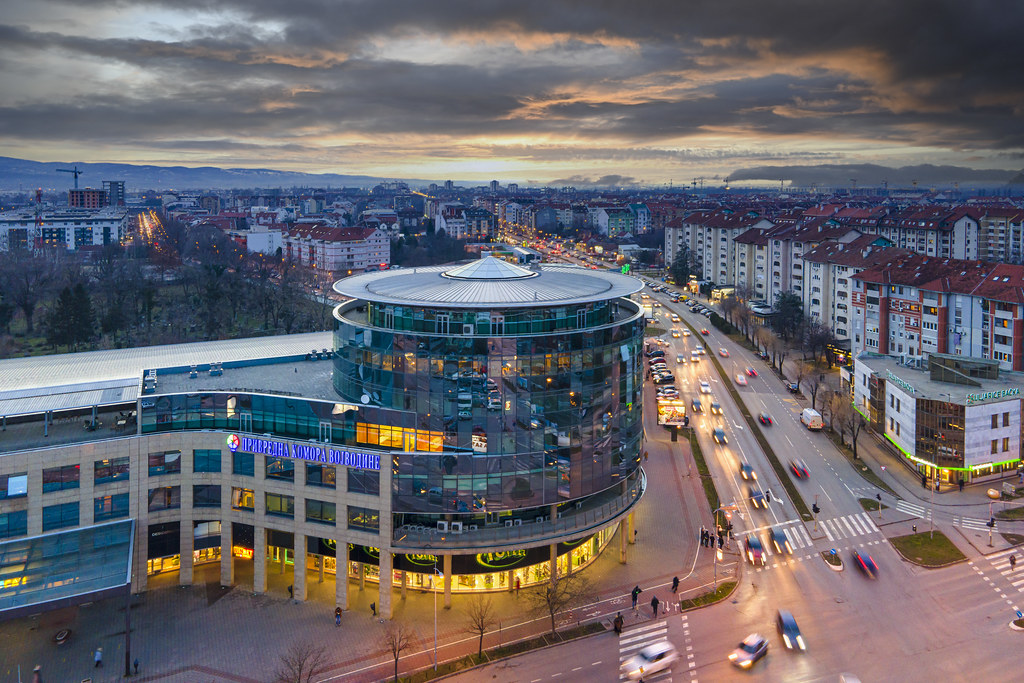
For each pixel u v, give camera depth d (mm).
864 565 85000
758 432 133000
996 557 86562
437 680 63812
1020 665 65438
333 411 77500
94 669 64438
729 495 105750
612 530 93312
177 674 64000
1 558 68812
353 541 75000
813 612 75000
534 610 75562
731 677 64125
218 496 79812
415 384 75688
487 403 74875
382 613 74188
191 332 191500
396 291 83750
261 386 87812
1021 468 111938
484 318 76062
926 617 73812
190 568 80000
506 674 64750
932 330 154500
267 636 70312
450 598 76250
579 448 78375
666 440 129000
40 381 90125
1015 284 139500
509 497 75875
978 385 117812
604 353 79312
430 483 74188
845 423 125500
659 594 78750
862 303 174125
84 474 74562
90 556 70250
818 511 99625
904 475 112438
